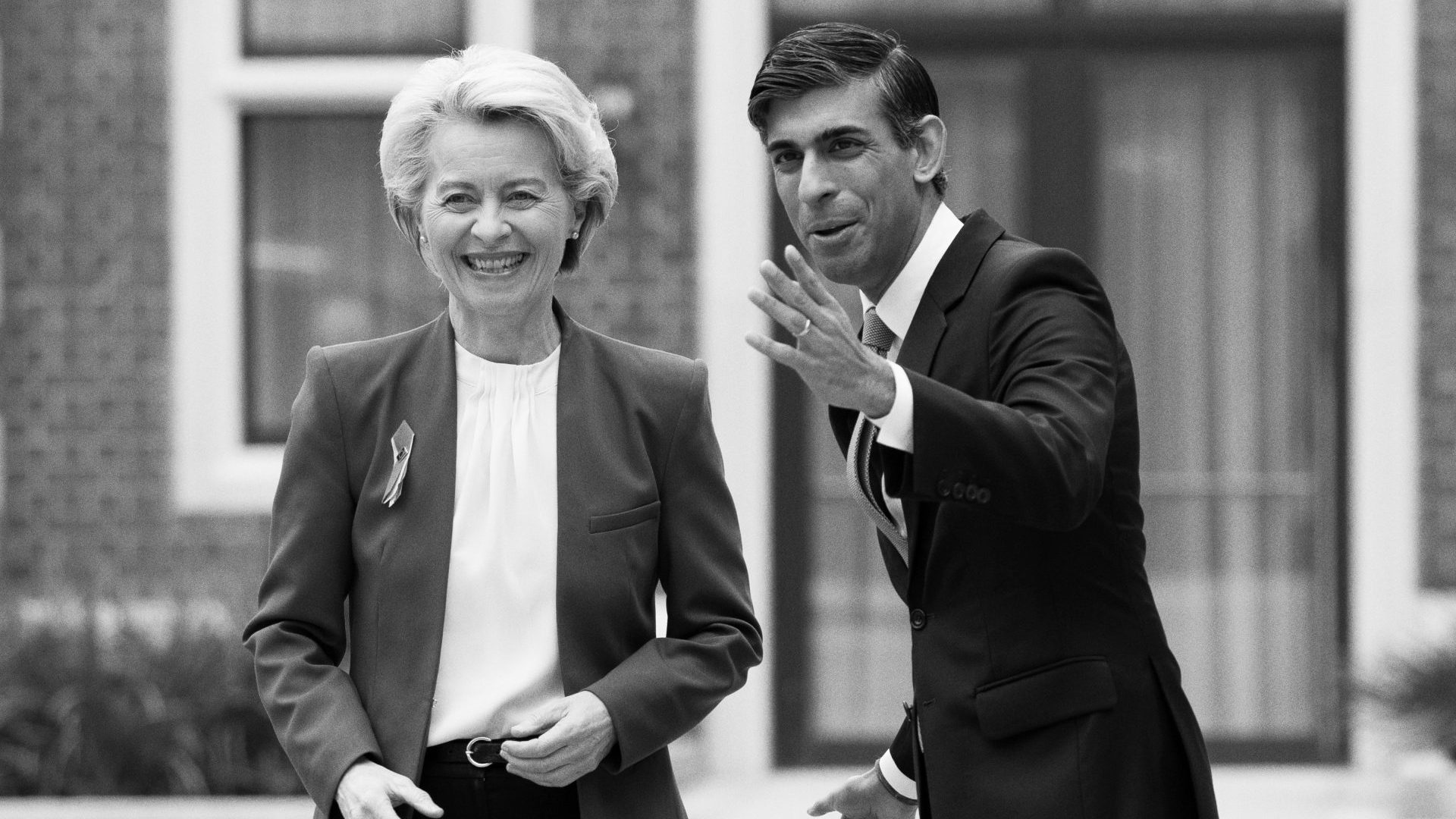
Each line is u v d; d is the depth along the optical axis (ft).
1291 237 52.54
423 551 17.97
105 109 53.42
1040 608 17.20
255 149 54.75
